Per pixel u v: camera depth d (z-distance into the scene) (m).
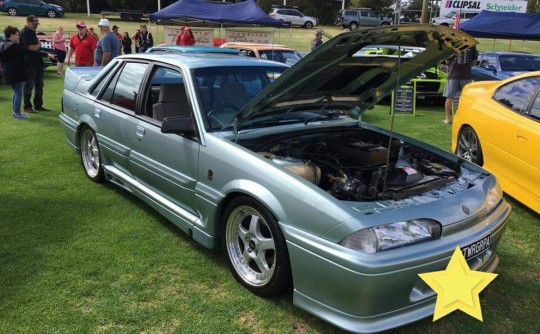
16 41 7.93
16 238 3.62
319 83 3.30
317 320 2.70
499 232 2.81
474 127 5.16
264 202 2.66
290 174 2.64
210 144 3.11
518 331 2.69
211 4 16.41
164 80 3.83
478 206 2.71
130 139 3.97
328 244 2.35
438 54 3.17
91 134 4.82
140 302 2.84
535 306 2.94
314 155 3.35
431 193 2.76
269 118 3.64
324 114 3.98
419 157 3.47
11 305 2.76
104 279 3.08
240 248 3.07
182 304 2.83
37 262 3.26
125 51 18.97
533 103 4.39
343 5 47.25
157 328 2.60
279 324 2.66
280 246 2.64
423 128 8.71
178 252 3.47
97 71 5.40
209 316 2.72
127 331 2.57
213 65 3.68
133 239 3.66
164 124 3.19
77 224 3.91
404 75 3.51
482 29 14.79
